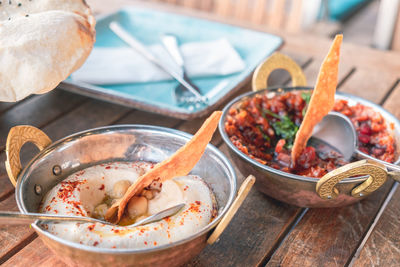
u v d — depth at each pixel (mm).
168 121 604
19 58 407
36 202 426
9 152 419
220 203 438
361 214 485
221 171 444
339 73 729
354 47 818
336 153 525
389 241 458
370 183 435
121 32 752
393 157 499
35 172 430
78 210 414
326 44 822
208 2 1230
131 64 663
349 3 1756
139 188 417
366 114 533
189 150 404
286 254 441
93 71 637
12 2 458
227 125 503
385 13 1161
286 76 714
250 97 540
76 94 646
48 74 412
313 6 1464
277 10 1191
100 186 448
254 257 436
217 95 603
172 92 630
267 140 535
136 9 833
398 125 507
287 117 552
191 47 715
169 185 437
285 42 746
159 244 391
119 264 368
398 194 511
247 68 697
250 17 1264
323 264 435
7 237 442
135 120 604
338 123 535
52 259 426
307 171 487
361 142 526
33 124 583
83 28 442
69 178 445
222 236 452
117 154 478
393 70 746
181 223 404
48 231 393
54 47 419
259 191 498
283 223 469
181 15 826
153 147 479
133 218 423
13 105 613
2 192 486
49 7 458
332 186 432
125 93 624
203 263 428
